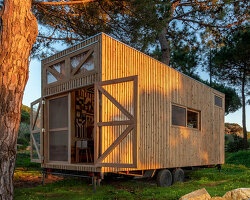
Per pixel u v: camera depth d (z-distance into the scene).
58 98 6.96
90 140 7.89
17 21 4.51
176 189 6.08
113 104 5.63
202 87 9.38
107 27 9.82
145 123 6.39
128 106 5.80
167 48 13.09
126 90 5.85
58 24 10.15
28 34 4.67
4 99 4.36
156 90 6.92
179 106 7.95
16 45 4.49
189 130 8.32
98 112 5.46
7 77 4.40
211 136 9.75
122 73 6.00
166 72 7.41
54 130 6.96
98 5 9.14
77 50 6.29
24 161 12.26
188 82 8.48
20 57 4.55
